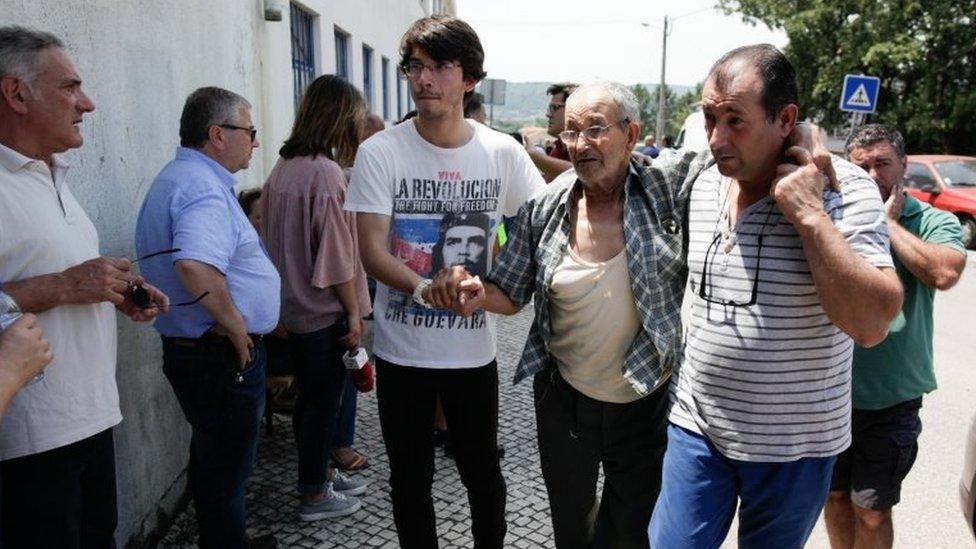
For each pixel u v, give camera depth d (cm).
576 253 220
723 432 187
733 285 182
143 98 299
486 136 253
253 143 264
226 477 252
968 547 305
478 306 217
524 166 257
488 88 1416
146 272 244
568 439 236
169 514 315
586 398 229
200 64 381
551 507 247
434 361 244
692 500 198
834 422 184
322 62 723
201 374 244
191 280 228
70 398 184
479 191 248
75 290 177
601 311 216
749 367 181
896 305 161
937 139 2062
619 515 238
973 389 496
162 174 247
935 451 397
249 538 292
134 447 282
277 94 562
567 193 220
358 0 915
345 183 311
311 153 309
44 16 222
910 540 310
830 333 179
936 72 1955
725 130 170
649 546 230
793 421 181
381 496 336
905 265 238
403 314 246
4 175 175
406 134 244
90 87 251
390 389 250
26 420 177
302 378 314
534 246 229
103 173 260
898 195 249
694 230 196
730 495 196
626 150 210
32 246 177
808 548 306
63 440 183
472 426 255
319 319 309
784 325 177
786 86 168
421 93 230
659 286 211
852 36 2017
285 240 307
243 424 251
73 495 189
